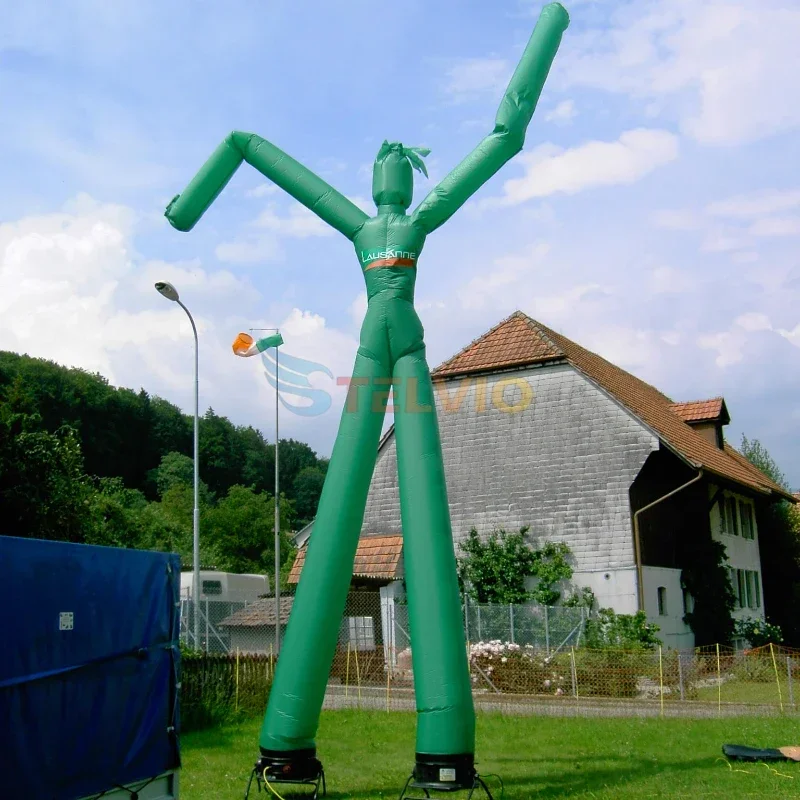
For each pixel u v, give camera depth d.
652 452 22.30
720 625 24.36
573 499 22.88
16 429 18.84
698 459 22.66
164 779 8.05
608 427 22.86
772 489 28.70
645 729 13.52
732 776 9.56
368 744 12.43
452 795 8.76
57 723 6.86
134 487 64.81
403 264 9.52
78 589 7.21
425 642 8.44
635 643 19.66
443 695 8.27
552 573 22.05
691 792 8.73
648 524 23.14
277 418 20.19
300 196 10.09
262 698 15.45
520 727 13.79
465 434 24.75
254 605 24.25
